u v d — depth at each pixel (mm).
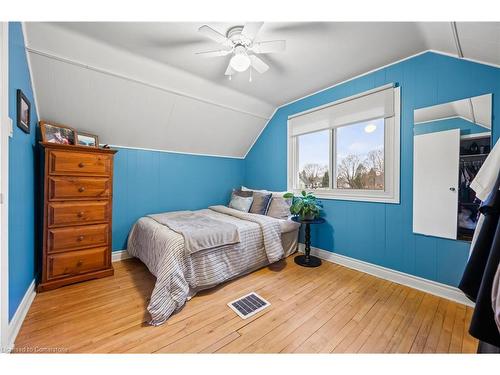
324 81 2721
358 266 2557
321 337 1450
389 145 2320
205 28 1576
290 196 3090
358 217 2574
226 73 2150
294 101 3359
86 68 2127
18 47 1594
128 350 1320
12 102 1447
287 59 2215
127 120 2725
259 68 2047
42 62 1951
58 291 2000
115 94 2436
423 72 2062
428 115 2031
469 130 1811
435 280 2000
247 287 2139
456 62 1876
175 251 1841
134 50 2115
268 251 2508
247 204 3439
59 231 2057
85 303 1815
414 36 1824
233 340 1417
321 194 2969
